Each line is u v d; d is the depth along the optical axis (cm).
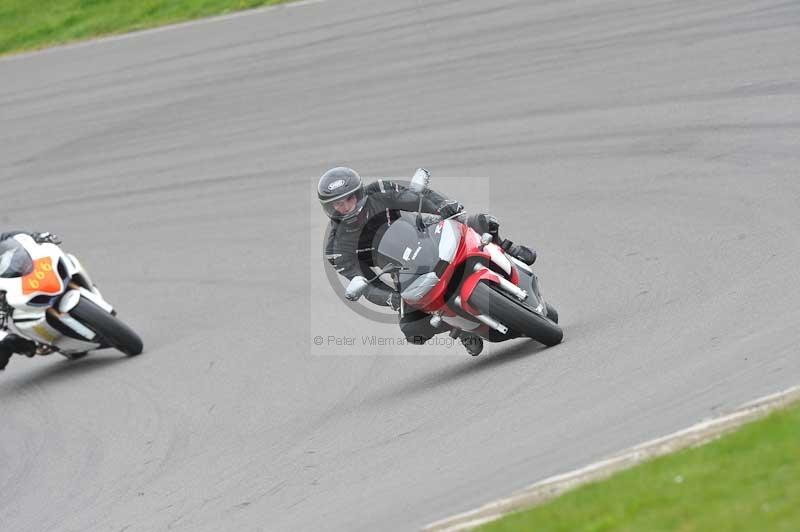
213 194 5803
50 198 6362
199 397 3509
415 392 3045
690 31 5784
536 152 4969
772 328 2623
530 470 2189
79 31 9438
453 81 6181
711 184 4053
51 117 7594
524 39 6469
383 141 5691
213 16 8919
